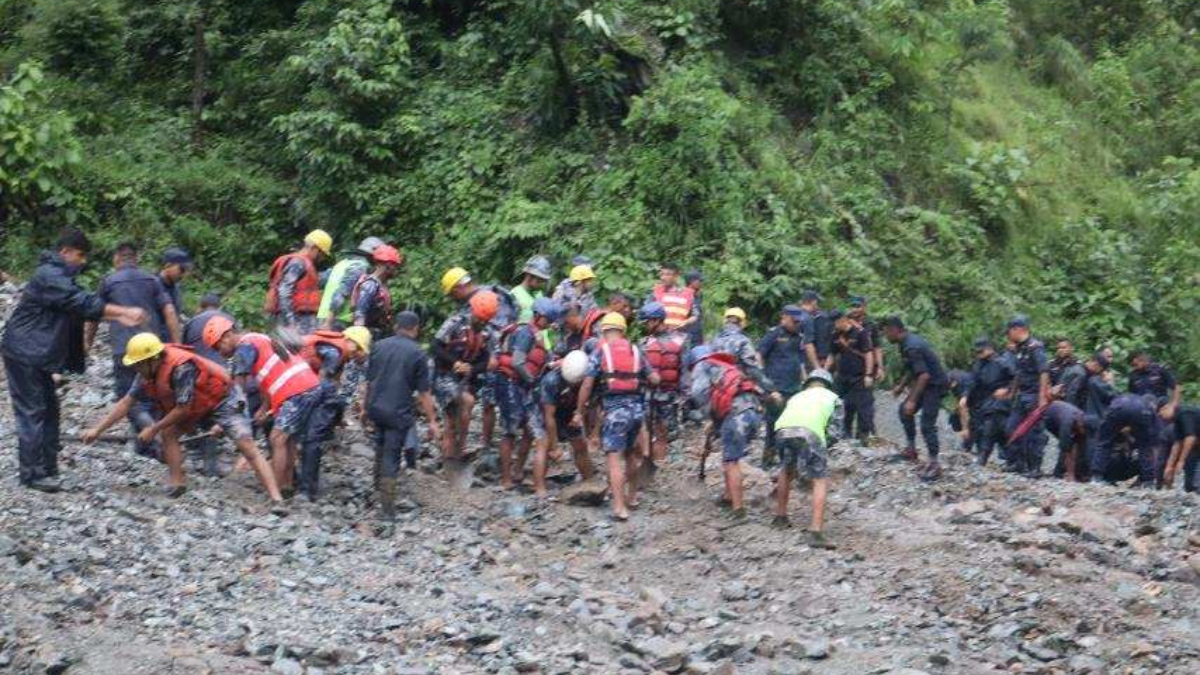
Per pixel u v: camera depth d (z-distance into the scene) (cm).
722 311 2084
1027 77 3125
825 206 2378
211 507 1302
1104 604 1236
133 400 1398
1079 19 3459
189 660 951
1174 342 2534
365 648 1027
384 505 1376
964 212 2552
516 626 1120
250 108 2592
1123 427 1758
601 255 2127
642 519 1449
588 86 2367
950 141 2684
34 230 2309
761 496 1522
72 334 1252
